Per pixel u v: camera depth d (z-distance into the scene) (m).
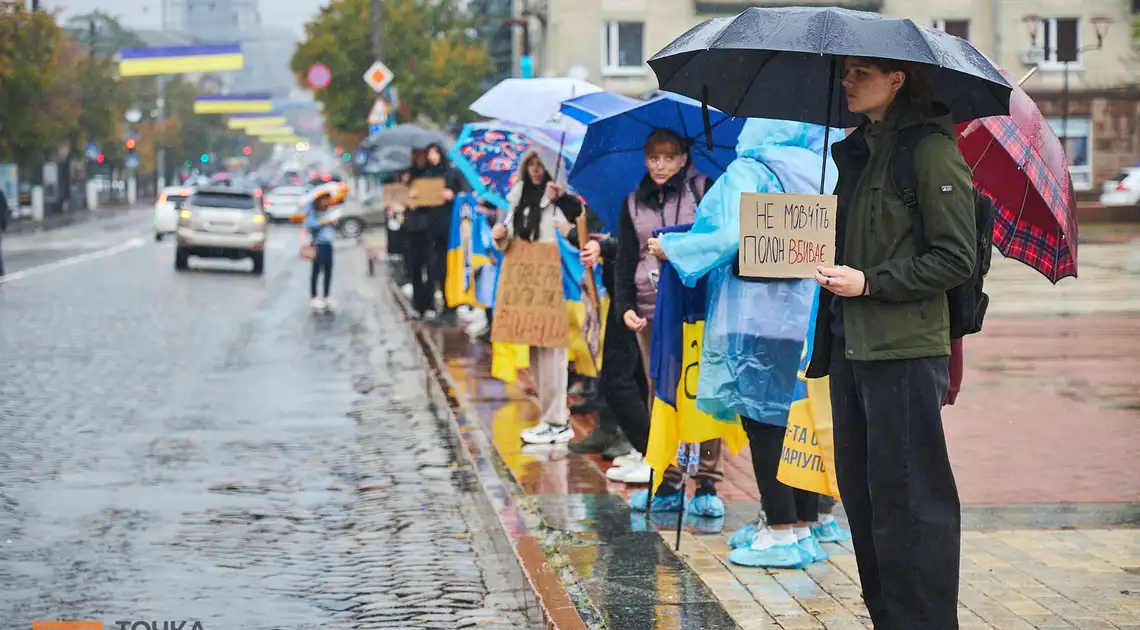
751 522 8.42
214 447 11.85
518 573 7.54
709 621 6.38
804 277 5.21
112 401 14.22
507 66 67.75
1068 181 6.61
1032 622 6.35
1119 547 7.73
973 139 6.45
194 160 143.88
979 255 5.27
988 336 18.81
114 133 87.00
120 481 10.42
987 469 10.09
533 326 11.09
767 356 7.11
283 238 54.56
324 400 14.63
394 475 10.84
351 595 7.60
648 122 8.84
